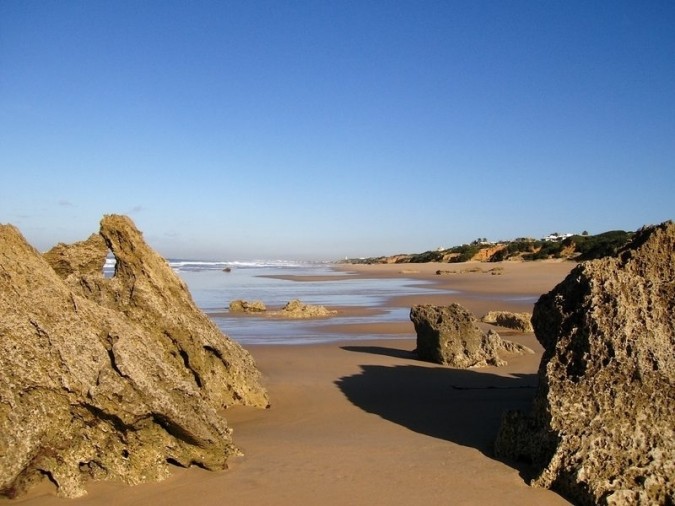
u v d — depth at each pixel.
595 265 7.28
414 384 11.83
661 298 6.86
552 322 7.53
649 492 5.71
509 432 7.00
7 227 6.52
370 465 6.70
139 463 6.31
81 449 6.18
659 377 6.38
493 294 37.69
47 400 5.98
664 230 7.36
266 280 61.53
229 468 6.63
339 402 10.26
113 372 6.16
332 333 20.86
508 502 5.81
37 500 5.82
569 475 6.00
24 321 6.00
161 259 9.59
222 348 9.66
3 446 5.66
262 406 10.03
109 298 8.88
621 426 6.23
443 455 7.06
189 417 6.37
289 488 6.05
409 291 42.72
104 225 9.05
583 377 6.64
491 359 14.15
